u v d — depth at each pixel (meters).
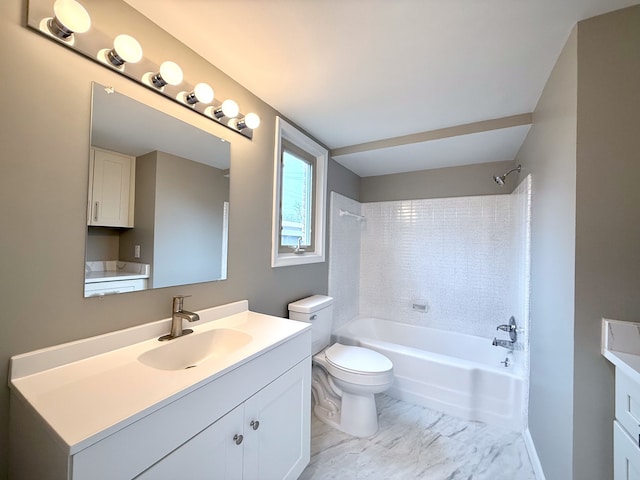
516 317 2.29
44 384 0.76
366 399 1.76
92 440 0.57
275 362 1.13
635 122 0.96
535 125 1.69
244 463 0.97
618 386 0.92
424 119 1.91
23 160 0.78
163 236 1.17
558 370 1.20
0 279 0.75
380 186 3.12
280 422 1.16
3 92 0.75
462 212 2.72
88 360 0.91
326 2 0.98
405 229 2.98
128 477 0.63
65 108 0.87
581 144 1.03
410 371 2.13
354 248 3.03
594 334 1.00
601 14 1.00
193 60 1.26
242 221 1.57
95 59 0.93
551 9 0.99
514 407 1.83
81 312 0.92
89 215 0.93
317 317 1.97
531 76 1.40
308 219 2.30
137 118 1.06
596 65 1.01
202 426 0.81
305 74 1.43
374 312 3.11
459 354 2.60
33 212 0.80
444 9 1.00
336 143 2.36
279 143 1.81
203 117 1.34
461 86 1.51
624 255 0.97
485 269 2.61
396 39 1.16
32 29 0.80
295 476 1.26
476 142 2.12
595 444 0.99
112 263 1.00
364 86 1.52
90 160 0.93
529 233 1.82
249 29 1.12
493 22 1.06
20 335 0.79
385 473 1.44
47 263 0.84
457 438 1.73
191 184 1.28
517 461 1.54
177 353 1.11
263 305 1.74
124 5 1.00
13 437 0.76
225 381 0.89
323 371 1.97
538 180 1.60
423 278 2.88
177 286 1.23
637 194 0.95
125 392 0.73
